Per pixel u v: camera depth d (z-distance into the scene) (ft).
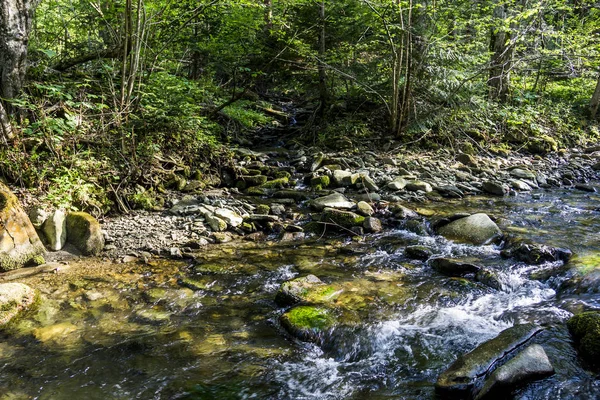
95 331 11.96
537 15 37.01
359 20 35.04
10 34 18.58
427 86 35.37
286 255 17.37
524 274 14.94
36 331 11.85
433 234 19.45
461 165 30.91
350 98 40.27
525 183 28.40
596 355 9.57
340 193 24.85
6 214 15.48
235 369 10.41
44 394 9.50
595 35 46.21
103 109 23.35
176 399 9.39
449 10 34.47
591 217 21.25
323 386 9.83
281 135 39.09
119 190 21.11
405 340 11.30
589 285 13.05
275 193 25.09
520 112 41.83
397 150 33.24
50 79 22.91
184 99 28.02
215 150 27.91
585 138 42.22
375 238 19.12
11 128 18.58
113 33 26.58
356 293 13.87
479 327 11.76
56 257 16.48
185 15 28.14
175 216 20.86
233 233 19.71
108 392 9.59
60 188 18.52
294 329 11.82
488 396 8.54
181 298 13.84
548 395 8.64
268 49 35.40
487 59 41.47
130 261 16.58
